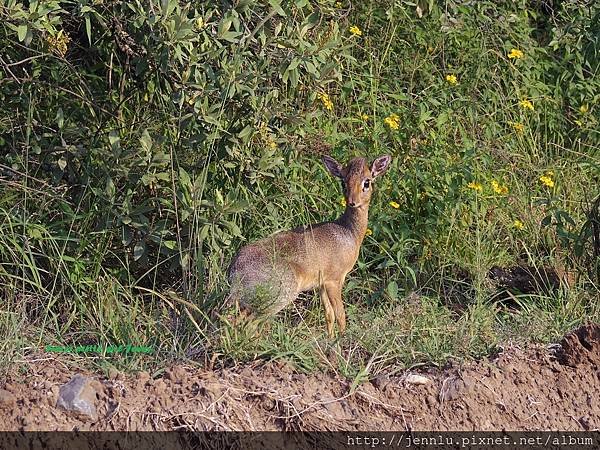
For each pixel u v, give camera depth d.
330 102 14.57
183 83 11.80
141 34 12.05
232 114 12.34
